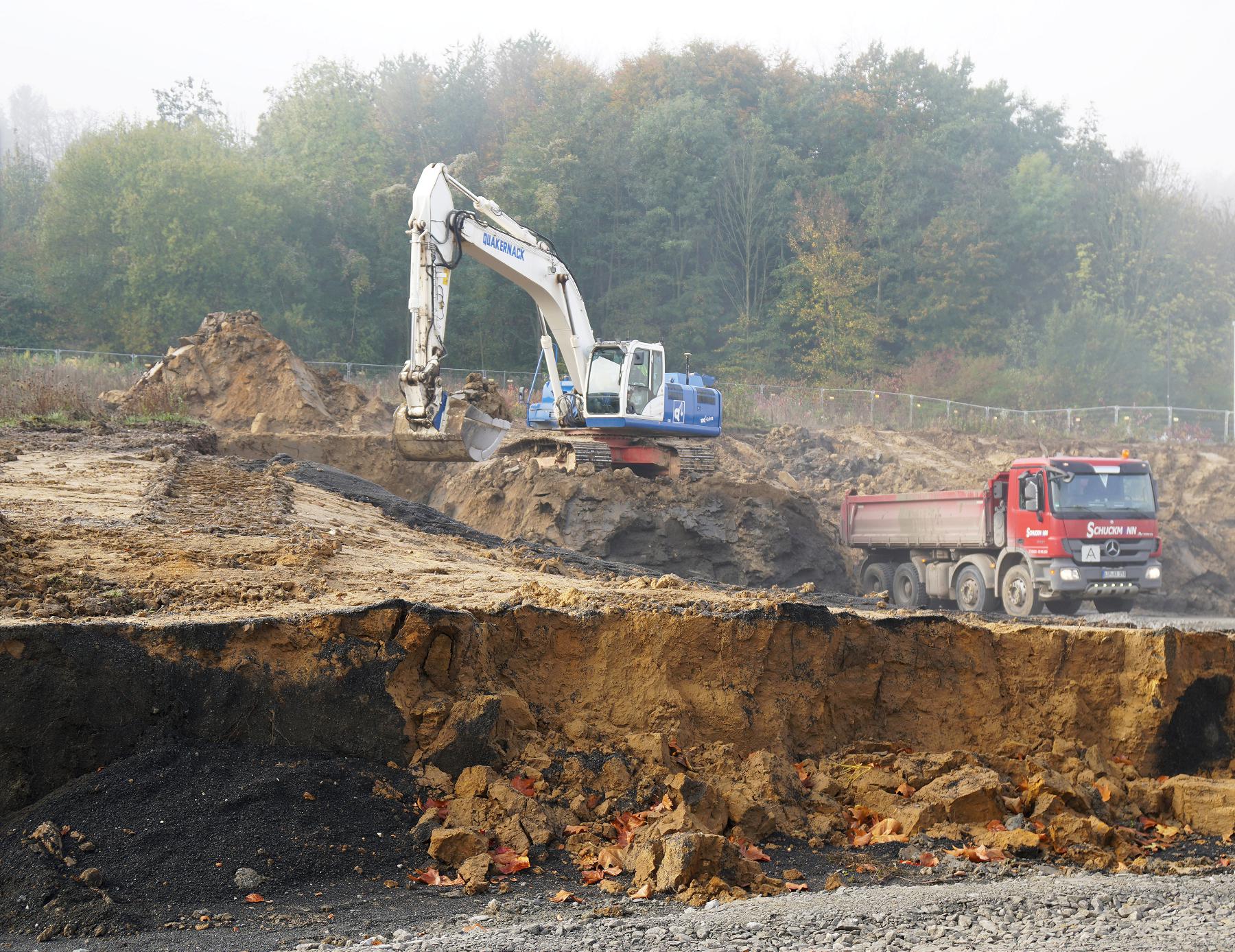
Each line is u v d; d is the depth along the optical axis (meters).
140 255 49.12
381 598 9.26
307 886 6.44
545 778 7.93
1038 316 65.88
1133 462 21.14
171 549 10.31
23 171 67.75
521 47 73.75
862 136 70.44
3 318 48.81
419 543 14.09
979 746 10.30
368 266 55.56
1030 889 6.98
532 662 9.03
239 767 7.03
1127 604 21.78
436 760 7.68
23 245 58.97
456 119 69.56
